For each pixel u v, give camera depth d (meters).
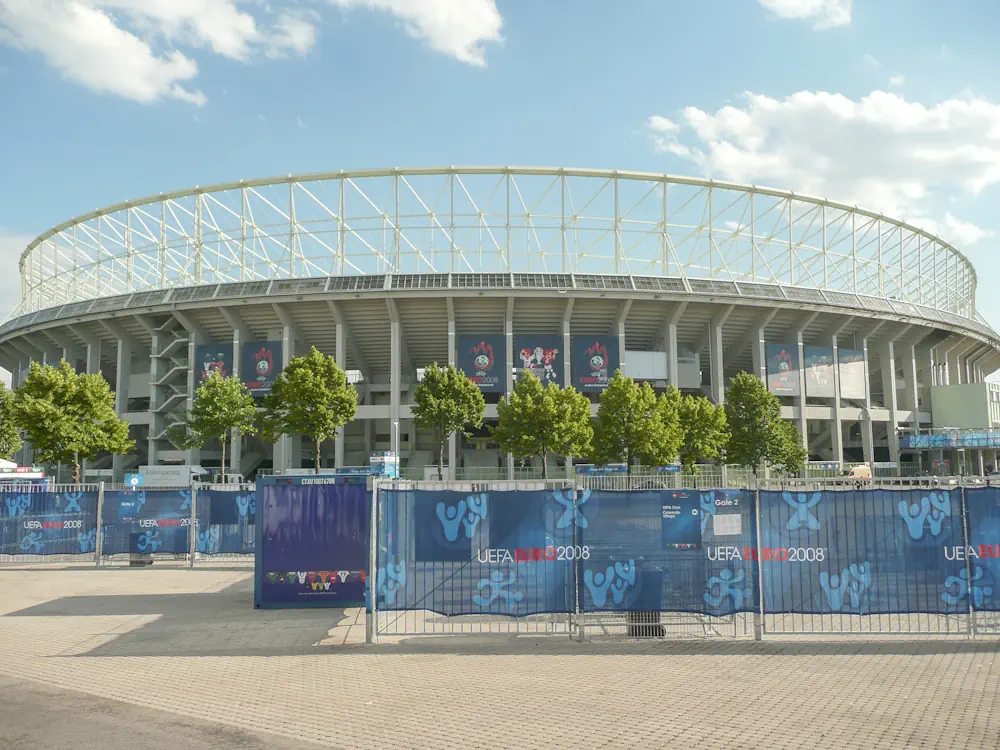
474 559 12.65
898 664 10.59
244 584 19.84
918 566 12.16
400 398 68.38
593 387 63.41
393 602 12.59
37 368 50.06
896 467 66.31
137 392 71.75
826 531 12.30
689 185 68.00
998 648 11.53
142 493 23.88
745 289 65.88
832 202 71.88
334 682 9.93
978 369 105.94
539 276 63.62
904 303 73.94
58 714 8.49
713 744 7.38
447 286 61.66
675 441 51.28
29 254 86.25
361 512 16.66
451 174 65.56
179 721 8.21
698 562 12.45
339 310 63.81
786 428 58.56
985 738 7.46
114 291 82.81
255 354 65.00
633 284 63.62
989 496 12.20
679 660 10.98
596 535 12.59
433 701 8.97
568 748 7.31
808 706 8.61
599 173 66.12
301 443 68.19
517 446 51.38
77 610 16.03
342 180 65.88
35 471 39.84
